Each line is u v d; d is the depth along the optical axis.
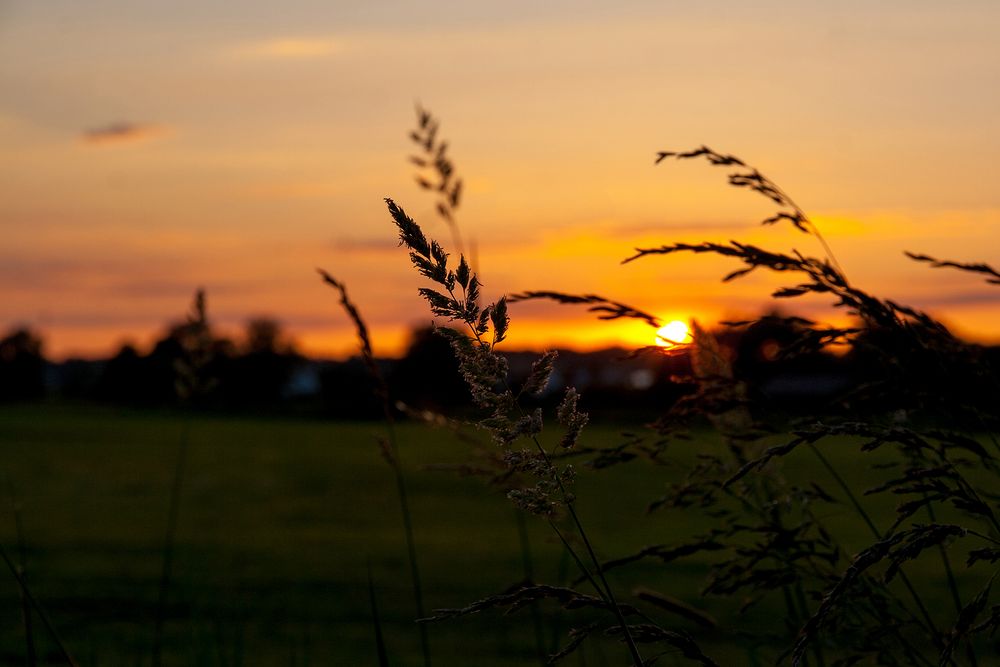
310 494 30.47
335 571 16.05
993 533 1.68
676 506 2.18
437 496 29.39
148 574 15.45
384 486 32.44
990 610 1.65
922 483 1.71
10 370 91.69
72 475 36.00
